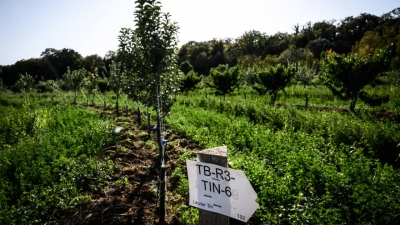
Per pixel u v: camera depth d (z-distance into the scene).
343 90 14.83
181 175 5.90
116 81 16.09
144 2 6.51
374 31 66.00
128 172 6.68
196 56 90.19
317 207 4.28
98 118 13.95
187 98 21.12
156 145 8.90
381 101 16.06
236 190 2.54
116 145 8.68
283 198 4.39
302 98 20.44
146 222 4.50
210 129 10.16
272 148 6.87
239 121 10.80
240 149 7.93
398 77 20.75
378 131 7.86
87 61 85.00
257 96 22.50
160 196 4.40
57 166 6.59
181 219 4.43
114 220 4.58
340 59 14.29
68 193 5.47
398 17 75.56
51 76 83.31
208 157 2.66
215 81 21.53
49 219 4.71
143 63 7.10
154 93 7.53
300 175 5.11
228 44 102.00
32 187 5.67
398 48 40.88
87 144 8.27
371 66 13.43
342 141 8.29
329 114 12.10
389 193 4.51
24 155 7.34
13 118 12.20
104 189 5.74
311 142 7.67
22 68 82.50
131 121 13.80
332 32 82.25
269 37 91.88
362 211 4.18
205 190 2.74
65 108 18.98
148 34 6.77
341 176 4.93
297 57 49.25
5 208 4.75
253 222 4.39
